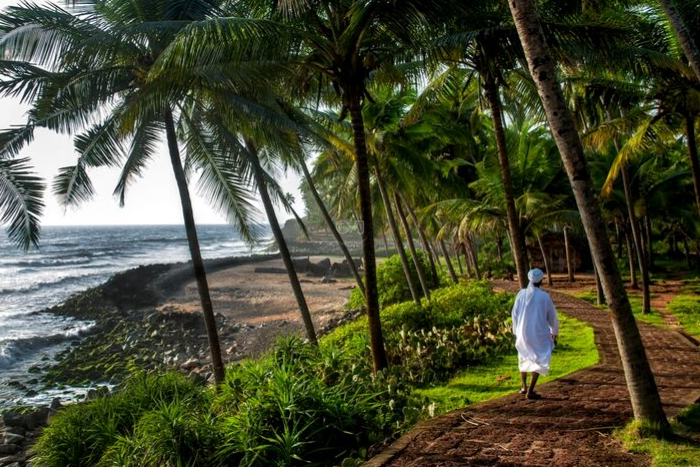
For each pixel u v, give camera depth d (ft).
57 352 68.08
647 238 97.04
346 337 44.01
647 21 39.24
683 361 27.17
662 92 39.83
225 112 29.76
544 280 88.84
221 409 23.20
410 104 59.00
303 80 30.30
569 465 14.16
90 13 29.27
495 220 63.26
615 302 16.10
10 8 26.91
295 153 35.88
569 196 68.64
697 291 64.18
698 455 13.82
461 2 25.54
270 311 92.99
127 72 29.63
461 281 84.89
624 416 17.76
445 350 31.40
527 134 63.72
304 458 17.79
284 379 20.12
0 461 31.22
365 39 27.94
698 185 40.09
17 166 26.35
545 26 29.81
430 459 15.31
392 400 21.49
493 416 18.86
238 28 21.56
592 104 46.09
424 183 61.00
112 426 24.12
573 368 27.20
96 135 31.22
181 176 32.50
